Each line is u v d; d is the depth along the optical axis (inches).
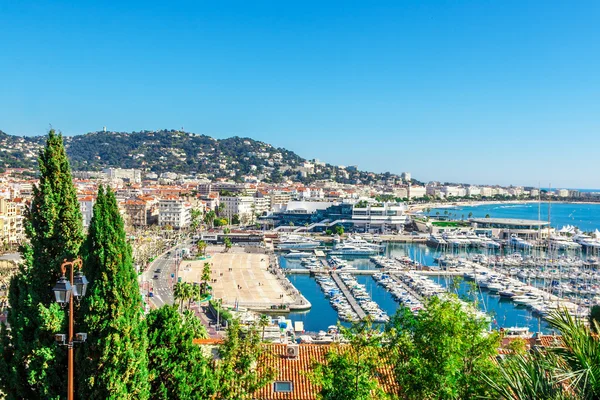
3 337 1572.3
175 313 1700.3
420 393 1675.7
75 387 1471.5
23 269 1598.2
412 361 1699.1
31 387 1520.7
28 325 1525.6
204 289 6840.6
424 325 1771.7
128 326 1471.5
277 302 6712.6
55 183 1614.2
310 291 7854.3
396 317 1936.5
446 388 1609.3
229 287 7628.0
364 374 1726.1
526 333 5098.4
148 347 1626.5
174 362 1640.0
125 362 1455.5
